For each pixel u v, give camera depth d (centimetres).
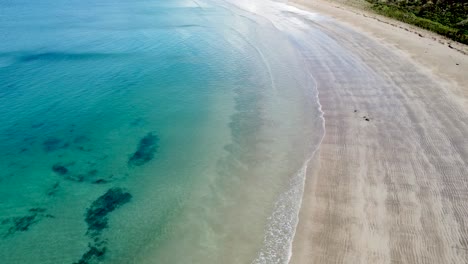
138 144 2294
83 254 1548
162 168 2053
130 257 1523
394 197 1650
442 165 1838
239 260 1444
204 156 2134
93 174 2042
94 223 1705
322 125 2291
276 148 2138
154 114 2628
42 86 3159
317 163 1936
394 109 2386
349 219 1552
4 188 1961
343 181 1781
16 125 2566
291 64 3306
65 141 2372
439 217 1529
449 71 2836
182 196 1836
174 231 1627
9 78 3325
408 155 1927
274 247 1483
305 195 1720
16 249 1582
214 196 1814
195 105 2719
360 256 1377
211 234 1588
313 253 1410
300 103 2609
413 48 3356
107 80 3247
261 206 1714
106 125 2523
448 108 2338
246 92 2862
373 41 3650
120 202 1820
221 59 3594
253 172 1955
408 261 1345
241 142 2231
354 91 2680
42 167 2123
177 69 3425
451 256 1355
